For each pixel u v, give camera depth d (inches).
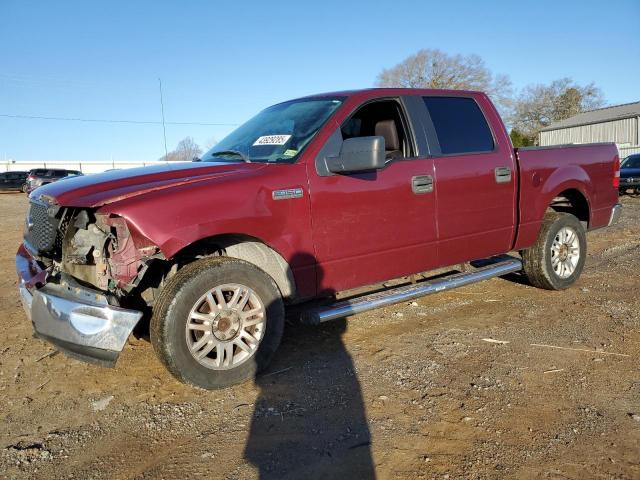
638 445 111.0
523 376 144.5
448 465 105.5
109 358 126.3
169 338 128.5
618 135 1644.9
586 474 101.7
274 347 145.8
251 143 172.6
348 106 165.5
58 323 128.8
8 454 113.8
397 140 182.1
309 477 103.1
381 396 135.0
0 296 239.8
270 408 130.8
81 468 108.6
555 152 218.8
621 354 158.2
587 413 124.3
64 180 156.7
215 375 135.6
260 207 141.5
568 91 2509.8
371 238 164.6
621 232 390.0
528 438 114.3
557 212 225.6
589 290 227.6
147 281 150.6
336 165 153.2
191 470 106.7
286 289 150.9
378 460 107.8
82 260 136.2
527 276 226.2
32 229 157.2
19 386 146.6
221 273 135.0
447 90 193.9
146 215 126.1
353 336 178.2
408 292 174.2
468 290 233.3
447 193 180.9
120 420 127.3
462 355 159.8
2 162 2078.0
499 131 201.0
